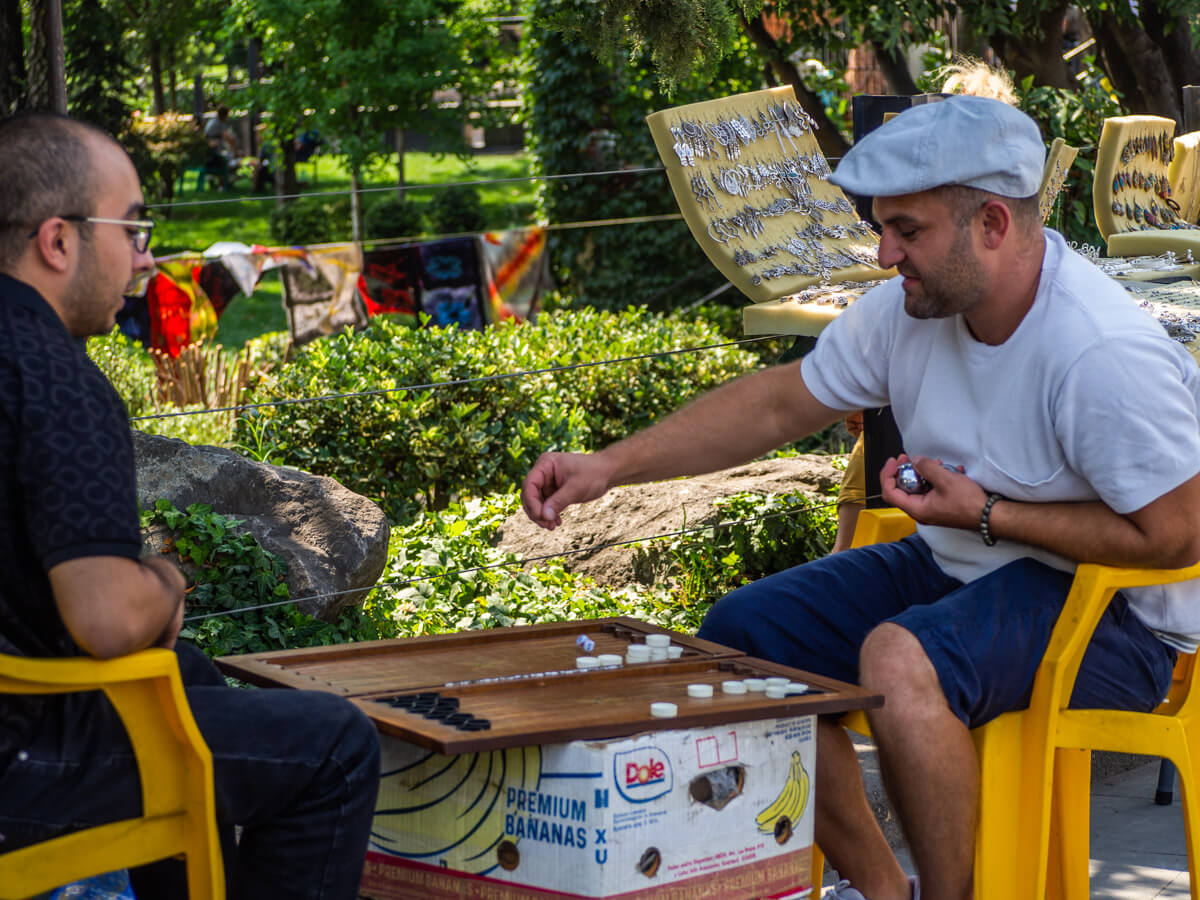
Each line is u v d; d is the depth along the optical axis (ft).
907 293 7.97
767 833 6.97
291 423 21.57
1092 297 7.84
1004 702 7.86
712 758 6.68
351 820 6.59
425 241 35.47
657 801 6.50
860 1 28.60
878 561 9.08
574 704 6.86
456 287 35.96
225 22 54.85
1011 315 7.94
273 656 7.70
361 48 55.16
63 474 5.91
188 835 6.34
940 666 7.63
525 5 44.65
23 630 6.18
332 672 7.52
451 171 85.92
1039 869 7.94
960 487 8.00
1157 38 28.58
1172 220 18.29
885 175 7.61
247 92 58.03
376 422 21.66
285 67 57.57
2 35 15.75
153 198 59.36
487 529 18.42
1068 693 8.14
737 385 9.36
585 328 28.96
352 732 6.56
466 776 6.84
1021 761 8.04
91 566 5.86
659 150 12.13
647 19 12.23
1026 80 25.43
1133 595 8.39
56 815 6.12
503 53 60.03
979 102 7.65
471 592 15.66
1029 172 7.62
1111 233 16.85
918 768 7.55
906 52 29.50
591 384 25.82
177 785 6.32
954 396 8.30
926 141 7.54
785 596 8.87
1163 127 17.89
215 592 12.98
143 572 6.05
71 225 6.30
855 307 9.09
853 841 8.33
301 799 6.56
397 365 22.88
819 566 9.07
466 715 6.54
